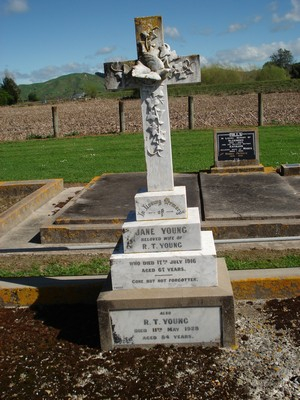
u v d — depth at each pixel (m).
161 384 2.24
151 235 2.58
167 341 2.53
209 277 2.52
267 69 39.53
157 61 2.57
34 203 5.50
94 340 2.64
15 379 2.35
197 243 2.56
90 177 7.22
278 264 3.42
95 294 3.05
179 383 2.24
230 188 5.46
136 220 2.66
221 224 4.09
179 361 2.40
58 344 2.62
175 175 6.44
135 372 2.34
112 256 2.58
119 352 2.51
